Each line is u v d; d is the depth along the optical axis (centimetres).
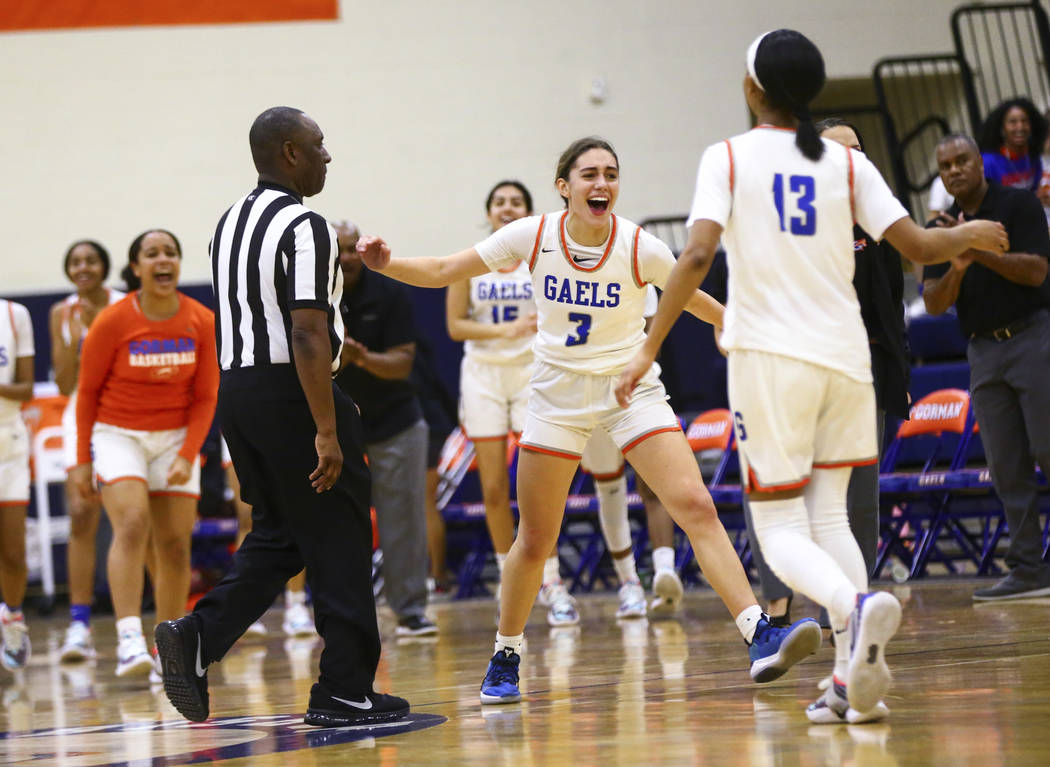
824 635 1684
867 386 1066
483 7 4362
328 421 1191
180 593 1948
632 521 3284
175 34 4344
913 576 2683
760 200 1060
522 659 1758
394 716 1245
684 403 3831
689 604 2600
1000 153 2711
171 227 4334
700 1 4369
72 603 2388
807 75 1073
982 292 2098
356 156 4341
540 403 1313
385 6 4359
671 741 1005
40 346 4056
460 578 3372
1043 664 1295
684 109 4356
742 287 1063
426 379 3438
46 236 4309
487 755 999
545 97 4350
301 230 1211
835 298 1061
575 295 1291
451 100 4353
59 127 4325
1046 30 3919
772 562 1056
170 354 1864
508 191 2391
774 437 1046
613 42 4362
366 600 1246
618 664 1609
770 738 988
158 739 1248
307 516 1234
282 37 4350
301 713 1370
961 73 3869
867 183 1072
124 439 1881
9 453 2355
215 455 3578
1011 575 2105
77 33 4334
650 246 1297
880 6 4403
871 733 977
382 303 2284
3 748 1249
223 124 4344
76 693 1812
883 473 2781
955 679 1230
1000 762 839
